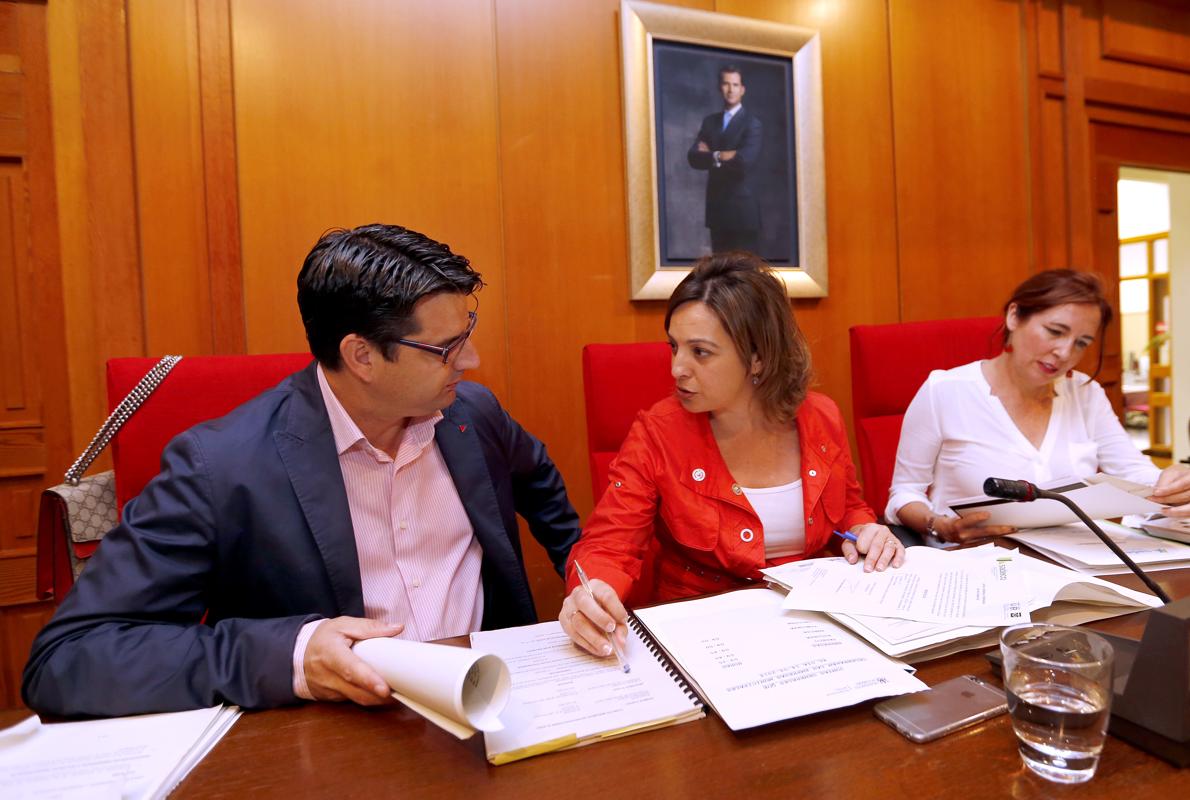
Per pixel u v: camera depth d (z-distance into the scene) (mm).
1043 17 3172
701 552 1227
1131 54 3371
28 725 645
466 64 2291
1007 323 1584
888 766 555
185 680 703
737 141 2588
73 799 533
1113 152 3408
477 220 2314
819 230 2715
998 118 3104
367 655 688
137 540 865
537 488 1405
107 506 1207
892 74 2889
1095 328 1470
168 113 2016
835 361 2820
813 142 2688
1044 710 530
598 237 2457
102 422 2008
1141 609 829
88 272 1987
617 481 1225
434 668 609
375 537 1092
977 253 3074
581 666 750
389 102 2213
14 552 1960
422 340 935
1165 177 3770
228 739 634
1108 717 527
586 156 2436
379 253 923
